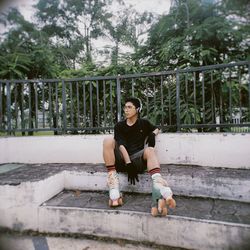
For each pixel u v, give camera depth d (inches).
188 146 119.9
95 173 113.8
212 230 78.4
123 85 169.8
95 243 87.8
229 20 173.6
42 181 100.2
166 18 195.5
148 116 144.6
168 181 104.3
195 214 85.2
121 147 97.6
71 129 143.0
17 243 89.2
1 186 99.3
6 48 195.5
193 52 165.9
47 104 171.8
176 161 121.8
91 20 493.4
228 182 97.0
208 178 99.6
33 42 209.8
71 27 471.5
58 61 326.0
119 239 89.6
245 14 176.1
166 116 161.3
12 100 169.5
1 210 100.0
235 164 112.0
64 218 94.7
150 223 85.8
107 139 99.9
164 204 83.4
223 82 151.2
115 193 93.7
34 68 193.5
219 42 175.5
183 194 102.7
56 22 454.3
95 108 167.0
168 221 83.7
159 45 200.8
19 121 162.9
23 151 142.0
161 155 123.8
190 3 188.1
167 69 186.4
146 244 86.1
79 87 170.9
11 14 225.9
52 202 101.1
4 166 133.2
